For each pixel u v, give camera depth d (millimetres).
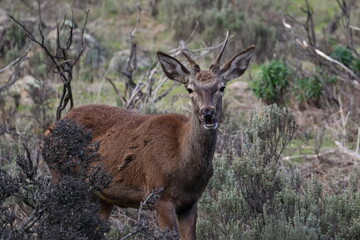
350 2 31328
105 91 22672
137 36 28953
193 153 11156
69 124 9906
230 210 12719
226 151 15445
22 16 27578
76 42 25266
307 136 18344
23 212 12664
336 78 21469
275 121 13477
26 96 21641
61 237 8797
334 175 15742
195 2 30484
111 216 14070
